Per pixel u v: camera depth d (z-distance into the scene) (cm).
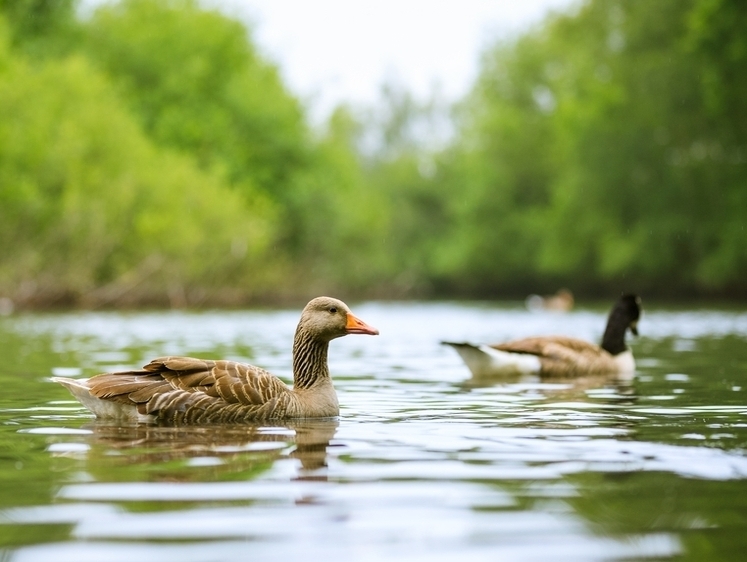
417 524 536
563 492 610
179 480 639
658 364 1691
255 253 5962
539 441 802
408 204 9731
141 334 2712
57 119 4825
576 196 5975
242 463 699
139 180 5050
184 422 915
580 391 1243
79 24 7169
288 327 3172
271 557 477
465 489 615
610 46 5928
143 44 7188
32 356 1855
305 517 547
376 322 3644
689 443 789
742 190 5144
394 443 793
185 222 5228
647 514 558
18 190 4394
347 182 7556
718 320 3431
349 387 1305
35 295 5012
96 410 934
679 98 5294
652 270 5806
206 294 6038
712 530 528
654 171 5634
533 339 1531
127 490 609
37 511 558
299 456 729
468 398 1161
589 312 4794
